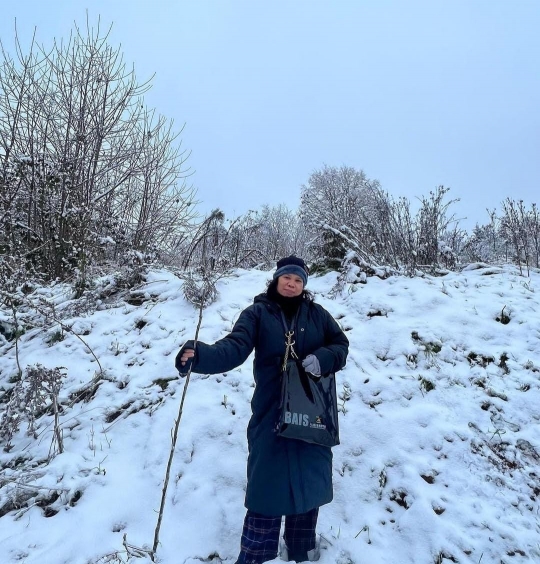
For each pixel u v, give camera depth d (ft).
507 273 19.44
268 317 8.07
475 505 9.34
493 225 23.44
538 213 21.65
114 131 30.78
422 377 12.60
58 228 24.53
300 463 7.41
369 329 14.75
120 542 8.50
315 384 7.68
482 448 10.64
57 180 25.61
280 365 7.84
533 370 12.89
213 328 15.34
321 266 20.61
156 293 18.33
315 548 8.22
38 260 24.36
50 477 9.89
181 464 10.39
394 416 11.42
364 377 12.75
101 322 16.90
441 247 21.26
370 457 10.46
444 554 8.40
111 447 11.02
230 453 10.62
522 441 10.86
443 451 10.53
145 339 15.23
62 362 14.80
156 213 30.63
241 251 26.08
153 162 31.09
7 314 17.10
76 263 23.17
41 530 8.73
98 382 13.48
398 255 20.63
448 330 14.35
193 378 13.05
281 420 7.30
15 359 15.48
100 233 25.84
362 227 20.93
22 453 11.15
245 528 7.57
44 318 17.26
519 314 15.01
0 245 23.06
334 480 9.98
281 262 8.59
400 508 9.42
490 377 12.73
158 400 12.45
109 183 30.94
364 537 8.79
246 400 12.21
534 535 8.78
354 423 11.31
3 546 8.36
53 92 29.81
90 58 30.04
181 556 8.26
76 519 8.98
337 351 7.97
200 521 9.02
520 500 9.53
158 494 9.66
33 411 11.28
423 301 15.89
